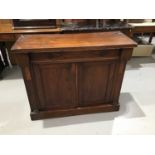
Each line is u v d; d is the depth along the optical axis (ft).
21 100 7.13
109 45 4.77
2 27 8.01
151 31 9.36
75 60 4.98
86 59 5.02
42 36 5.60
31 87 5.32
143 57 11.43
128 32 8.31
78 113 6.27
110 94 6.08
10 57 10.08
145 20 9.46
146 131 5.59
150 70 9.68
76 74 5.32
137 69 9.77
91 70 5.35
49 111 6.02
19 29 7.73
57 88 5.56
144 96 7.37
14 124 5.89
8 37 7.54
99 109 6.32
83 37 5.50
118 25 8.33
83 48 4.68
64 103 5.99
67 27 8.00
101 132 5.57
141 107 6.70
